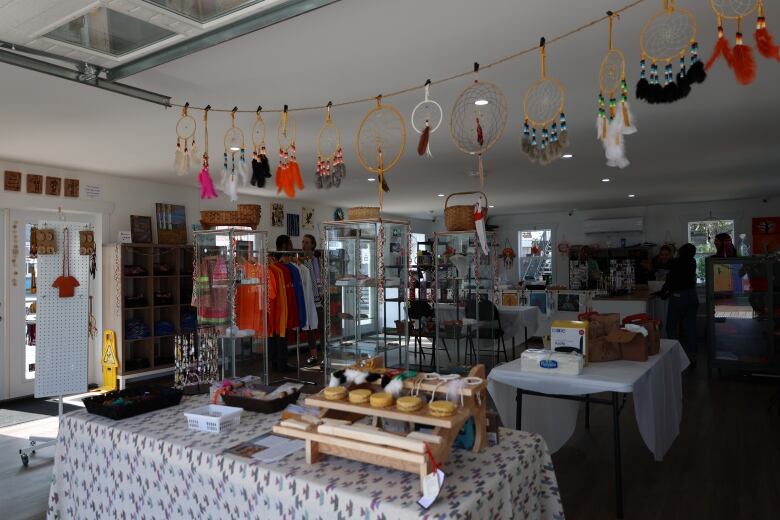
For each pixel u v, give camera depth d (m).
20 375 5.96
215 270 4.11
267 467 1.68
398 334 4.66
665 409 3.56
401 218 12.32
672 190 8.86
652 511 2.90
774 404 5.00
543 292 8.84
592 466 3.54
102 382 6.46
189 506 1.86
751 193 9.40
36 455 4.06
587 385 2.84
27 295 6.05
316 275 7.38
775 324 5.93
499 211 12.10
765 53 1.70
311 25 2.58
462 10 2.46
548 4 2.42
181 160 3.51
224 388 2.51
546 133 2.48
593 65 3.22
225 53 2.90
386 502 1.43
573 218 12.11
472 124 4.11
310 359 7.04
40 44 2.38
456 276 5.91
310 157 5.73
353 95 3.69
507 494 1.64
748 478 3.31
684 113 4.30
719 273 6.20
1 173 5.63
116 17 2.16
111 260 6.46
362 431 1.62
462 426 1.80
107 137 4.73
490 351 7.48
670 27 2.62
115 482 2.11
